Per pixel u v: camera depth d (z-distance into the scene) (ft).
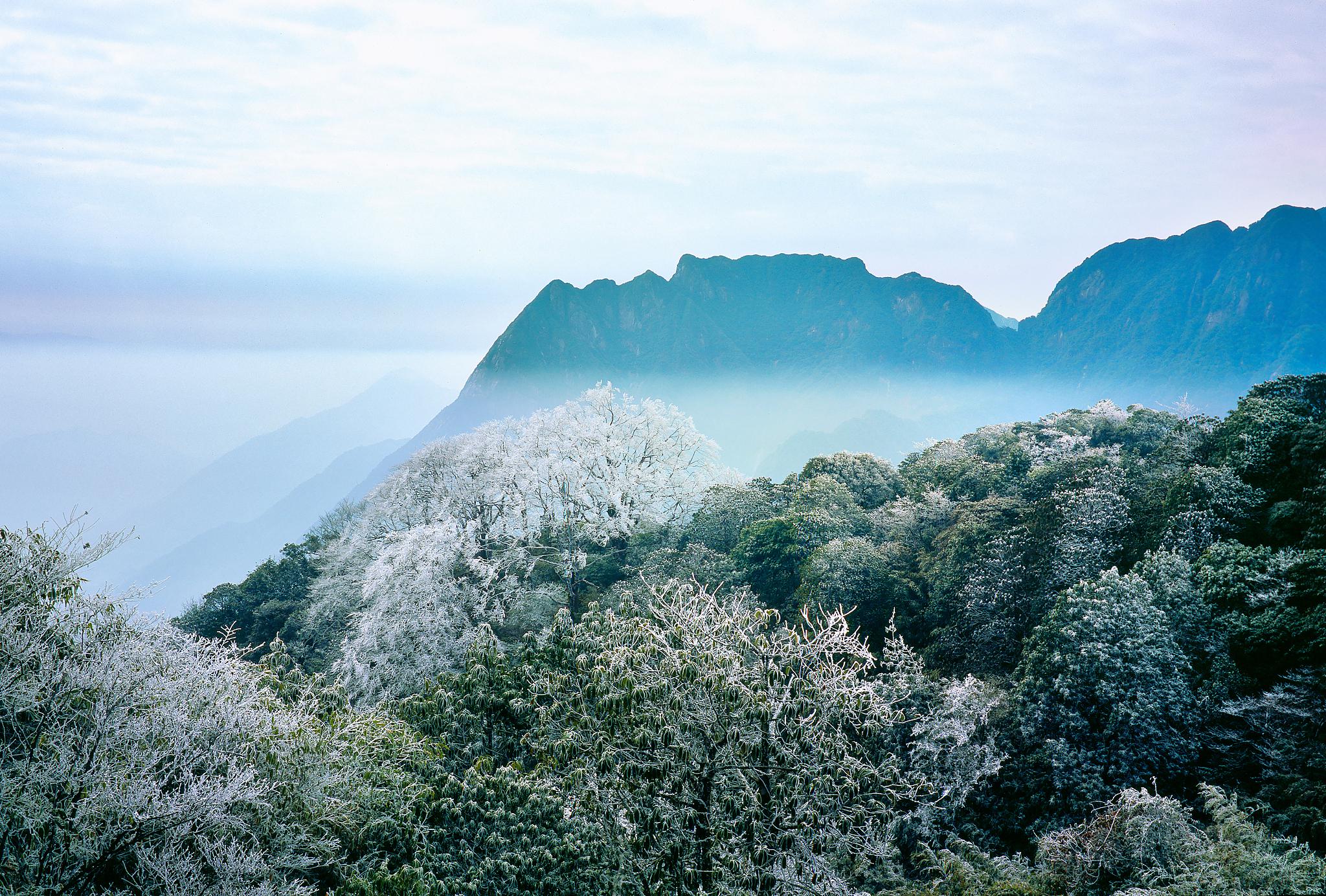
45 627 43.65
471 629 135.54
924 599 123.24
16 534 46.62
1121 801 63.82
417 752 63.93
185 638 52.19
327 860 48.60
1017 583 108.17
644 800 51.31
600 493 185.98
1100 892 57.16
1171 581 89.40
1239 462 109.91
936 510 149.18
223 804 42.34
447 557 139.13
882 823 57.82
